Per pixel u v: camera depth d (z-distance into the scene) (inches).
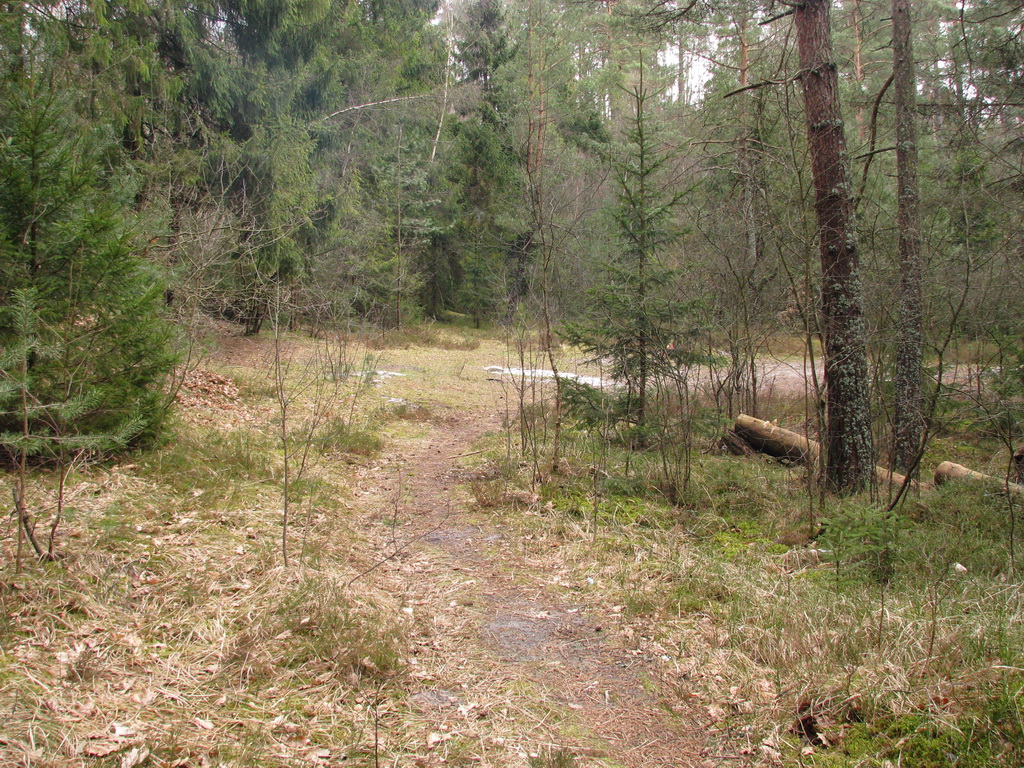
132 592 149.3
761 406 426.3
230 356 553.9
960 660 123.0
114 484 209.6
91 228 193.8
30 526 160.7
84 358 201.2
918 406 283.9
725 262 343.0
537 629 165.5
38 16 419.5
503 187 1019.3
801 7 270.4
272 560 178.9
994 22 404.8
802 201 234.2
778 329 356.5
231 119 616.4
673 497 262.4
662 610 170.6
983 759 97.7
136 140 519.8
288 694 125.0
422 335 880.3
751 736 117.5
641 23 354.3
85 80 438.3
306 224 695.7
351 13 848.9
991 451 329.4
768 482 278.2
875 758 104.8
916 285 278.5
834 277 268.2
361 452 336.8
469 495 275.9
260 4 601.6
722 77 607.8
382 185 957.2
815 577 186.7
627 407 296.2
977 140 321.4
